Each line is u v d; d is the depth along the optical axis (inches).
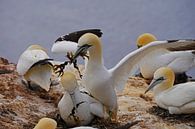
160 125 565.6
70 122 546.3
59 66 597.9
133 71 566.6
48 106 585.3
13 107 566.6
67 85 530.3
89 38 538.0
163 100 584.1
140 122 568.4
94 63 542.6
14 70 665.0
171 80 589.0
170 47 569.3
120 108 605.6
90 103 546.3
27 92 610.5
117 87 564.4
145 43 703.1
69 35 645.3
